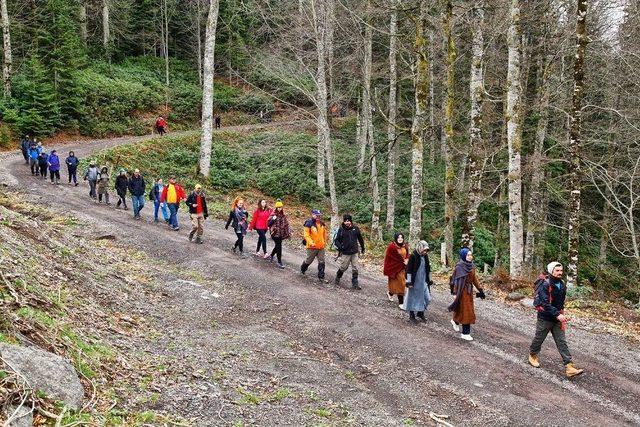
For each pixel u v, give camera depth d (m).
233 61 48.69
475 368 7.96
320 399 6.52
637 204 23.52
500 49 23.28
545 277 8.02
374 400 6.72
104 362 5.92
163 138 32.06
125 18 49.31
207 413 5.52
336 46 21.45
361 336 9.05
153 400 5.47
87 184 22.45
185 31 51.75
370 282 13.14
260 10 21.52
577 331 10.23
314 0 18.70
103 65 42.41
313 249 12.70
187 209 21.48
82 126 33.09
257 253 14.88
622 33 18.02
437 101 29.78
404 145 32.69
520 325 10.34
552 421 6.51
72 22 41.09
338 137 34.41
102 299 8.32
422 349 8.60
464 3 16.47
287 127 33.56
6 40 31.39
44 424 4.19
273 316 9.80
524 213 25.59
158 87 43.06
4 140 28.39
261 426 5.50
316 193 28.38
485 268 19.30
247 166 30.05
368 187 27.59
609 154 20.78
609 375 8.04
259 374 7.02
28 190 18.80
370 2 17.20
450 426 6.21
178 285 10.94
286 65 20.05
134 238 14.39
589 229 27.28
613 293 24.58
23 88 31.39
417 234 15.21
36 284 7.01
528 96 24.02
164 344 7.46
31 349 4.84
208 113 26.92
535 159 19.08
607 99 20.33
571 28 17.92
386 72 24.11
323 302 10.83
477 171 15.90
